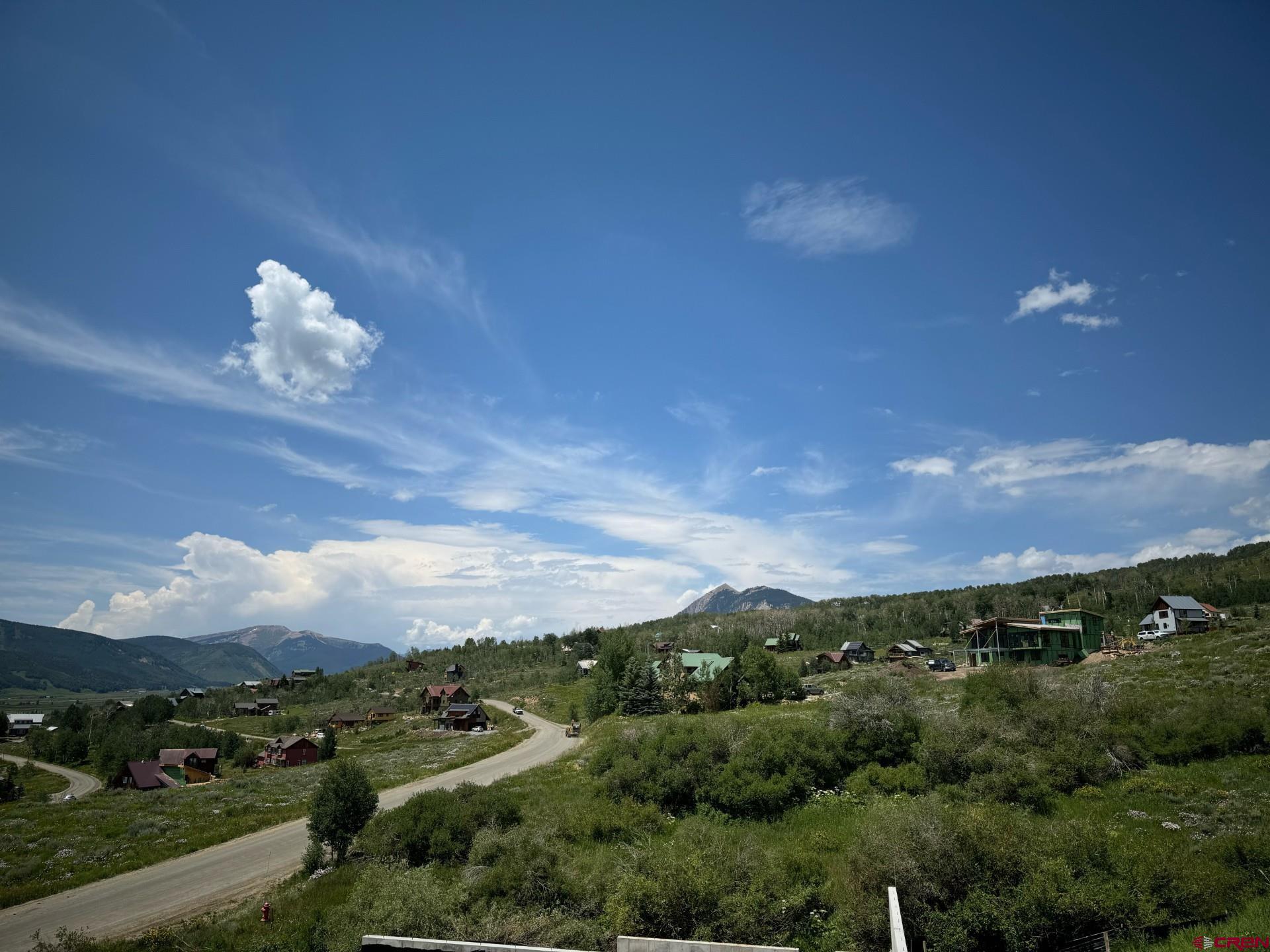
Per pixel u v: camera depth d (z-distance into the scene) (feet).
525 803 110.73
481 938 54.13
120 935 76.38
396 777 177.47
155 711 471.21
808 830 84.48
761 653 230.07
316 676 643.86
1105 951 44.06
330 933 58.03
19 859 110.83
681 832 75.46
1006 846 51.39
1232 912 47.32
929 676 220.43
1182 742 91.91
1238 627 219.20
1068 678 136.56
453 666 540.52
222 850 115.34
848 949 49.70
